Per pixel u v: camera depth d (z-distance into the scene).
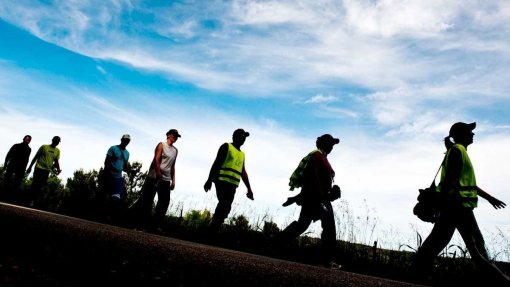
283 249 5.95
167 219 8.09
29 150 9.55
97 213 8.48
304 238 6.73
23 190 9.92
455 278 4.96
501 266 5.30
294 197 5.04
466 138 3.88
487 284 3.92
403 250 6.30
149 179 5.91
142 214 5.87
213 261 2.18
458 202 3.58
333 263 4.72
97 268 1.37
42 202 9.23
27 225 2.26
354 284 2.48
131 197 8.92
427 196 3.85
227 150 5.56
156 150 5.95
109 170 6.79
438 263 5.57
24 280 1.06
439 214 3.70
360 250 6.41
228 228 7.52
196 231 7.41
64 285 1.08
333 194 4.98
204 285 1.40
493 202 3.68
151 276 1.38
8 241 1.61
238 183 5.59
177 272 1.55
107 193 6.79
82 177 9.53
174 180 6.17
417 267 3.74
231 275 1.75
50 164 8.75
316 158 4.93
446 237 3.66
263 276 1.94
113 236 2.62
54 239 1.87
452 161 3.66
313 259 5.50
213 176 5.53
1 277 1.05
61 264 1.34
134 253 1.86
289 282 1.91
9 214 2.82
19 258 1.32
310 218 4.89
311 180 4.88
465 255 5.41
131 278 1.30
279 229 7.29
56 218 3.83
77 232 2.41
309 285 1.95
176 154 6.16
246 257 3.27
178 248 2.62
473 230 3.55
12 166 9.31
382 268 5.74
